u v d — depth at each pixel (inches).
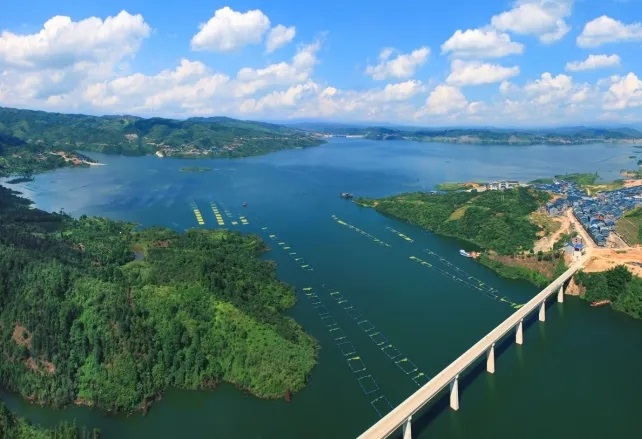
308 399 5890.8
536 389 6200.8
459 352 6914.4
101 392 5816.9
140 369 6028.5
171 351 6299.2
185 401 5910.4
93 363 6082.7
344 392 6008.9
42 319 6368.1
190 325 6653.5
